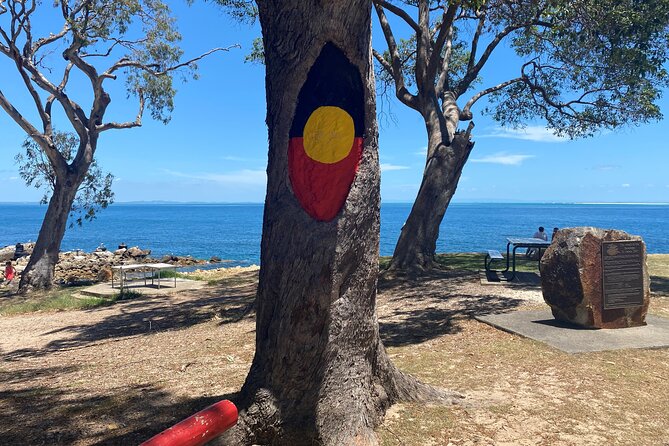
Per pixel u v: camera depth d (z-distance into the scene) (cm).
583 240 712
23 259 3234
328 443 366
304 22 377
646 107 1552
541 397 476
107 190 2219
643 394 482
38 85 1831
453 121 1532
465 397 473
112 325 1110
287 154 389
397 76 1560
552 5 1238
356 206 392
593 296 711
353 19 378
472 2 712
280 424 377
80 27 1653
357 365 396
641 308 720
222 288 1590
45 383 636
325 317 382
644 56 1186
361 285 399
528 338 682
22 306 1503
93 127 1955
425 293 1126
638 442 385
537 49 1641
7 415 496
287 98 388
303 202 386
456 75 1994
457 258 1839
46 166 2081
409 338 748
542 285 776
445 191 1407
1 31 1708
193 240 6203
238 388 546
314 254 380
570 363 576
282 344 384
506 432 399
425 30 1457
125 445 407
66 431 441
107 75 1891
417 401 445
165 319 1112
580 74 1573
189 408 487
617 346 630
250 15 1508
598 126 1714
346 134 388
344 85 388
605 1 1164
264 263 399
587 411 441
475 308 923
